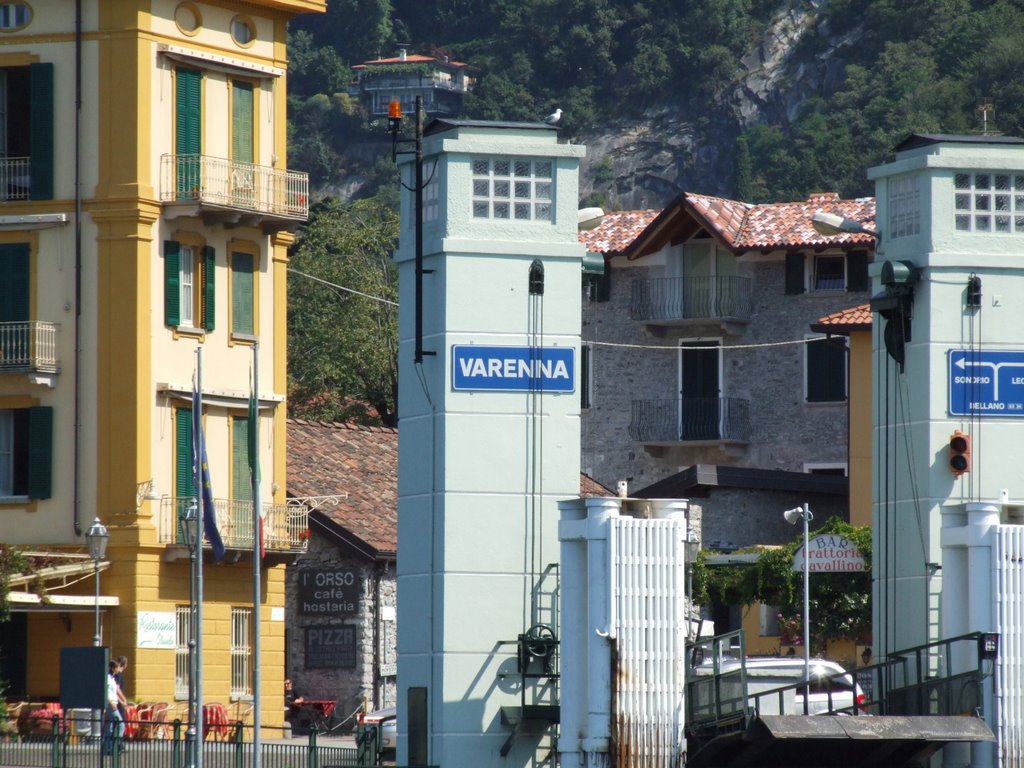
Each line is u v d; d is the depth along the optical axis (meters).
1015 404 88.75
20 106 133.88
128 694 128.00
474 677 86.50
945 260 88.69
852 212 184.75
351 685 144.12
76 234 131.00
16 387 131.62
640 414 190.00
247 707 135.75
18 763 96.31
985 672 83.06
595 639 79.94
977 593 83.69
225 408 136.75
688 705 83.19
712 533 168.12
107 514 129.50
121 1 131.25
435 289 88.94
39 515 130.88
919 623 88.00
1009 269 89.12
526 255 88.94
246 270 139.50
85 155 131.50
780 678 106.19
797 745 83.44
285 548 137.38
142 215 130.38
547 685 86.62
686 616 96.94
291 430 159.38
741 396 187.12
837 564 140.75
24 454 132.25
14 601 121.12
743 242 184.25
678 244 189.25
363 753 91.31
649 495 169.12
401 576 89.50
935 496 87.94
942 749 85.19
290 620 146.25
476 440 87.75
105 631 128.62
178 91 133.75
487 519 87.44
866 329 162.00
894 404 90.75
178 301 132.75
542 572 87.62
